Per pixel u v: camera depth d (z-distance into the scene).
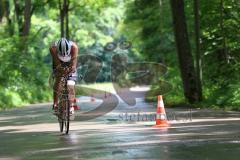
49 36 115.88
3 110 61.19
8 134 33.47
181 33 57.59
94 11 114.00
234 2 62.31
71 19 121.75
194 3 57.44
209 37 64.00
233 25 62.41
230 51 63.44
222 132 30.31
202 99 56.78
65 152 24.73
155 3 100.94
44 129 36.00
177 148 24.47
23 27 94.19
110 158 22.31
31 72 88.25
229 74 61.34
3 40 86.94
